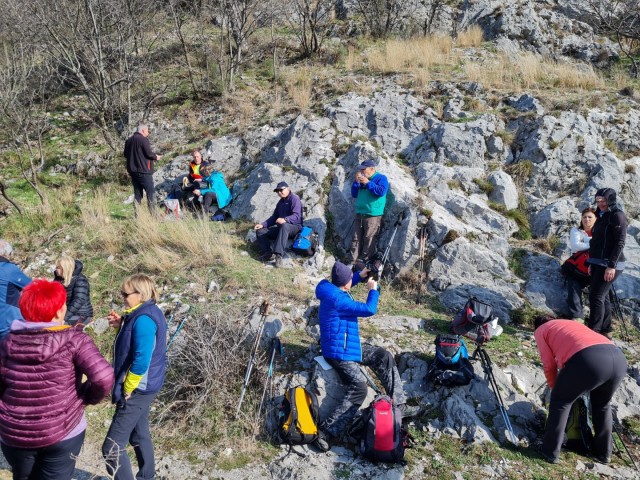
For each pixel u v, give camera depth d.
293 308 6.40
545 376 5.02
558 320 4.79
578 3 14.76
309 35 15.30
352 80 11.62
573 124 8.92
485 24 14.55
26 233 8.64
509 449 4.70
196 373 5.37
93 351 3.24
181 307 6.45
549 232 7.73
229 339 5.57
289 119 10.56
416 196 7.98
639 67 12.50
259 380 5.28
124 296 3.87
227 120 11.49
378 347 5.16
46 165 11.02
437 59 12.22
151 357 3.79
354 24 15.32
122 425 3.74
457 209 7.96
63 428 3.17
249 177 9.57
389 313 6.67
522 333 6.36
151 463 4.04
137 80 12.86
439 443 4.76
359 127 9.82
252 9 13.14
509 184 8.29
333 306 4.94
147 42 14.63
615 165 8.25
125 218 9.04
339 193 8.59
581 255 6.49
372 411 4.57
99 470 4.52
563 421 4.47
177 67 13.85
